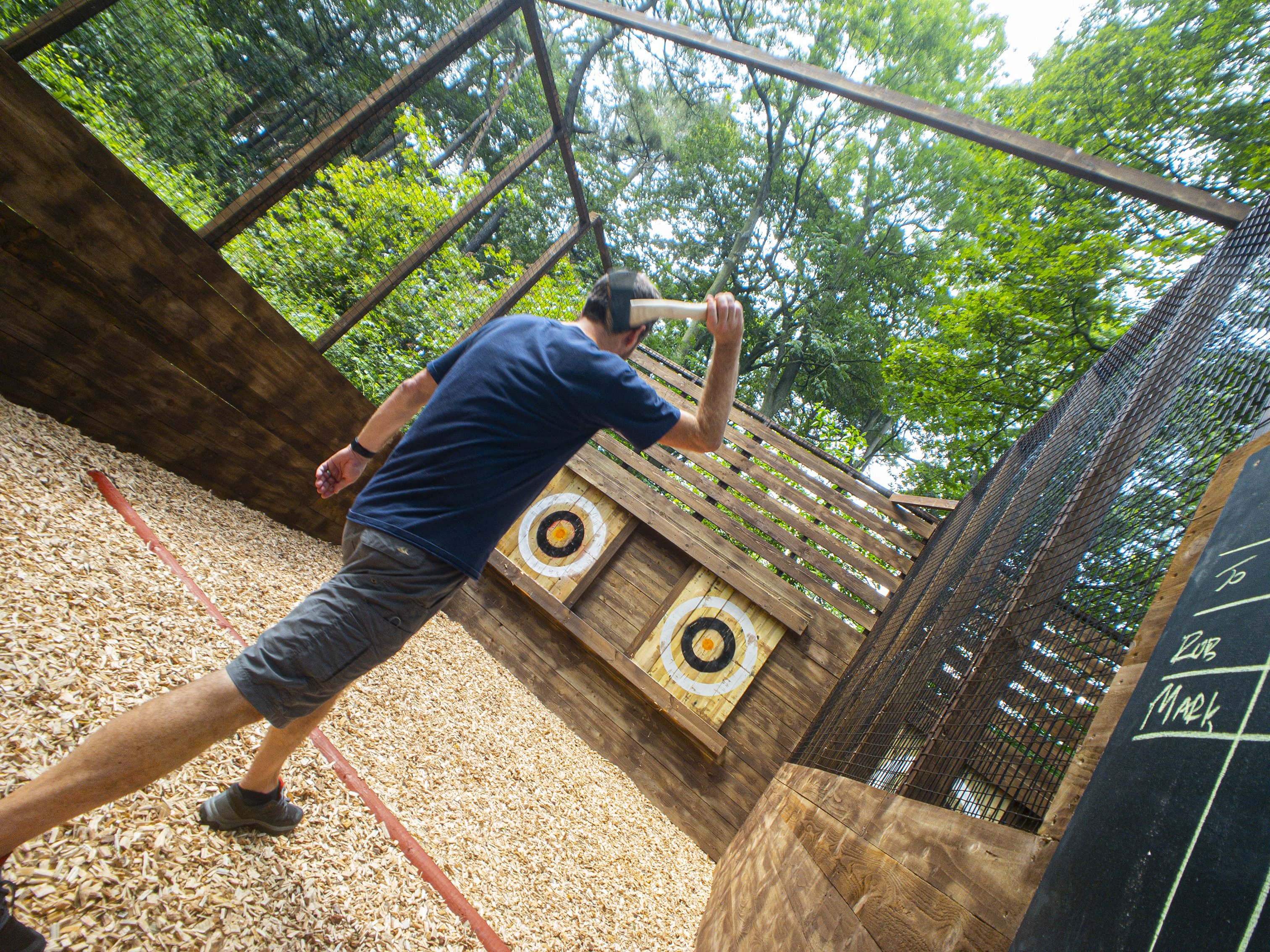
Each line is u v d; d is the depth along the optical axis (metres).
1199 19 12.55
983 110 19.05
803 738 4.91
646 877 3.74
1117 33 13.48
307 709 1.46
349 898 1.88
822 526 6.37
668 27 3.20
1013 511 3.04
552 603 5.86
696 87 24.91
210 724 1.32
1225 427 1.51
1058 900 1.10
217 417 3.91
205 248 3.42
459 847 2.64
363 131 3.73
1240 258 1.80
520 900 2.60
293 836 1.96
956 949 1.39
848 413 23.67
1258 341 1.51
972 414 14.15
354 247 7.36
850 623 6.19
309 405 4.42
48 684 1.90
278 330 3.98
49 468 2.93
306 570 4.31
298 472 4.62
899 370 15.19
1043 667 1.74
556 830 3.49
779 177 24.58
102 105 5.11
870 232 24.02
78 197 2.88
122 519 3.04
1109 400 2.53
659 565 6.21
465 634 5.84
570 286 10.87
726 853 4.60
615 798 4.70
